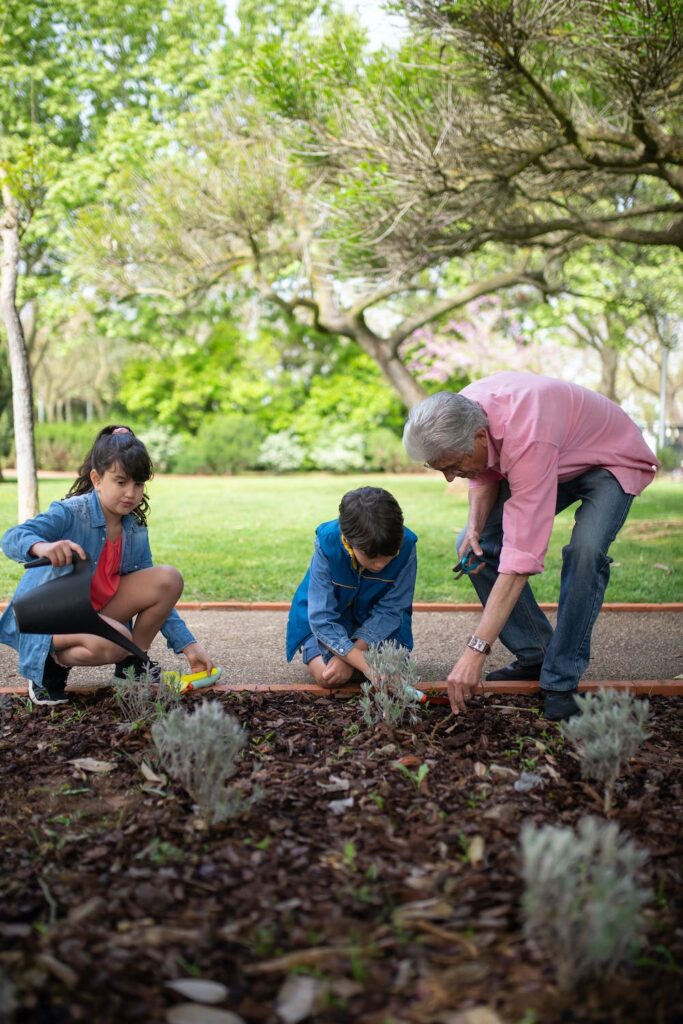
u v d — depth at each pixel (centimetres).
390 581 341
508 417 297
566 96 799
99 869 200
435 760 269
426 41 734
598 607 314
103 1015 149
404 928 177
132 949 168
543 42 662
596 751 231
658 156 753
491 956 167
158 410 2323
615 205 1143
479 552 345
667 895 190
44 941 169
